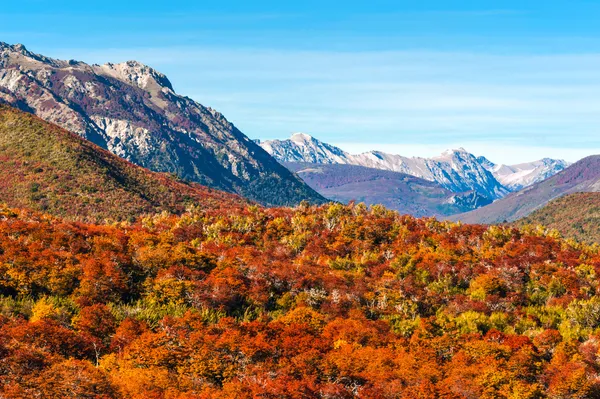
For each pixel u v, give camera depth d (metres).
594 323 110.88
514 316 112.62
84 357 84.31
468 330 105.75
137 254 116.12
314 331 99.94
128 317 94.81
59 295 100.06
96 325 91.06
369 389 84.25
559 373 92.44
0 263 99.75
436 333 103.69
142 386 76.69
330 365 87.00
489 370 90.94
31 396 69.38
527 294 121.31
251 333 94.81
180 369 83.00
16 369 73.44
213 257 121.00
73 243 114.88
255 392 77.38
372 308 110.50
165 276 109.38
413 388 84.94
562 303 118.56
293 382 81.06
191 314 96.62
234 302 107.44
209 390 77.88
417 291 117.25
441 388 85.56
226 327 95.12
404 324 106.25
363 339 98.88
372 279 121.50
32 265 101.38
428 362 93.25
